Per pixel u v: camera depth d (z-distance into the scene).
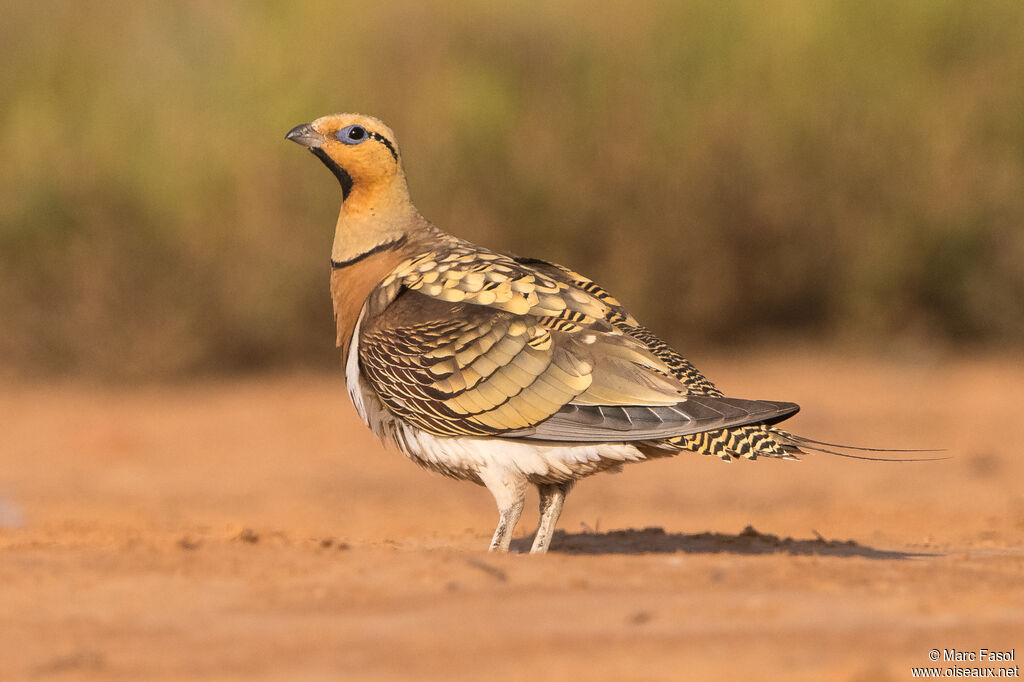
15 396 22.23
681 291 24.94
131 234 23.33
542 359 8.33
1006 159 25.67
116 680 5.51
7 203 23.22
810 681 5.44
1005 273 25.61
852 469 17.06
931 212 25.36
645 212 24.52
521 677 5.50
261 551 7.79
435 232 9.61
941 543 10.57
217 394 22.59
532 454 8.40
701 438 8.12
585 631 6.13
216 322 23.67
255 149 23.61
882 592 6.96
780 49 25.53
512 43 24.58
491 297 8.64
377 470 17.36
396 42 24.22
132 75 24.48
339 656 5.77
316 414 21.03
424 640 5.99
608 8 25.36
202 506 14.48
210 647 5.91
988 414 20.42
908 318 26.05
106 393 22.64
